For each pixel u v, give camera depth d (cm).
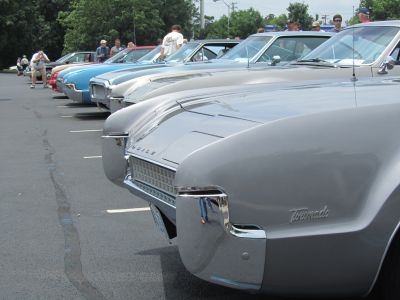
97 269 397
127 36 4766
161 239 459
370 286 266
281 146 253
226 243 247
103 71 1298
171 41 1316
